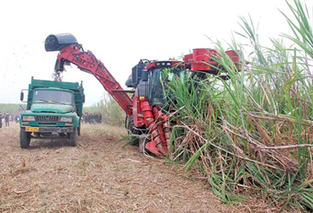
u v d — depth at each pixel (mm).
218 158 4168
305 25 2725
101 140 8836
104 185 3963
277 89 3822
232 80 3719
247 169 3775
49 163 5176
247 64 4043
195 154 4289
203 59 4836
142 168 4934
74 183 4020
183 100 5172
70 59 8539
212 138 4402
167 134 5512
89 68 8664
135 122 7105
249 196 3564
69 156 5762
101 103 20250
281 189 3455
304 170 3182
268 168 3605
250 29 3744
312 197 3021
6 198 3457
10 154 6035
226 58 3852
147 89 6594
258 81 3693
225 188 3824
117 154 6254
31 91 8367
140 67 7531
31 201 3357
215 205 3389
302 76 3355
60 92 8289
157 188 3912
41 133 7688
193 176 4418
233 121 3938
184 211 3201
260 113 3430
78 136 9859
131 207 3246
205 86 4621
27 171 4656
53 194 3584
